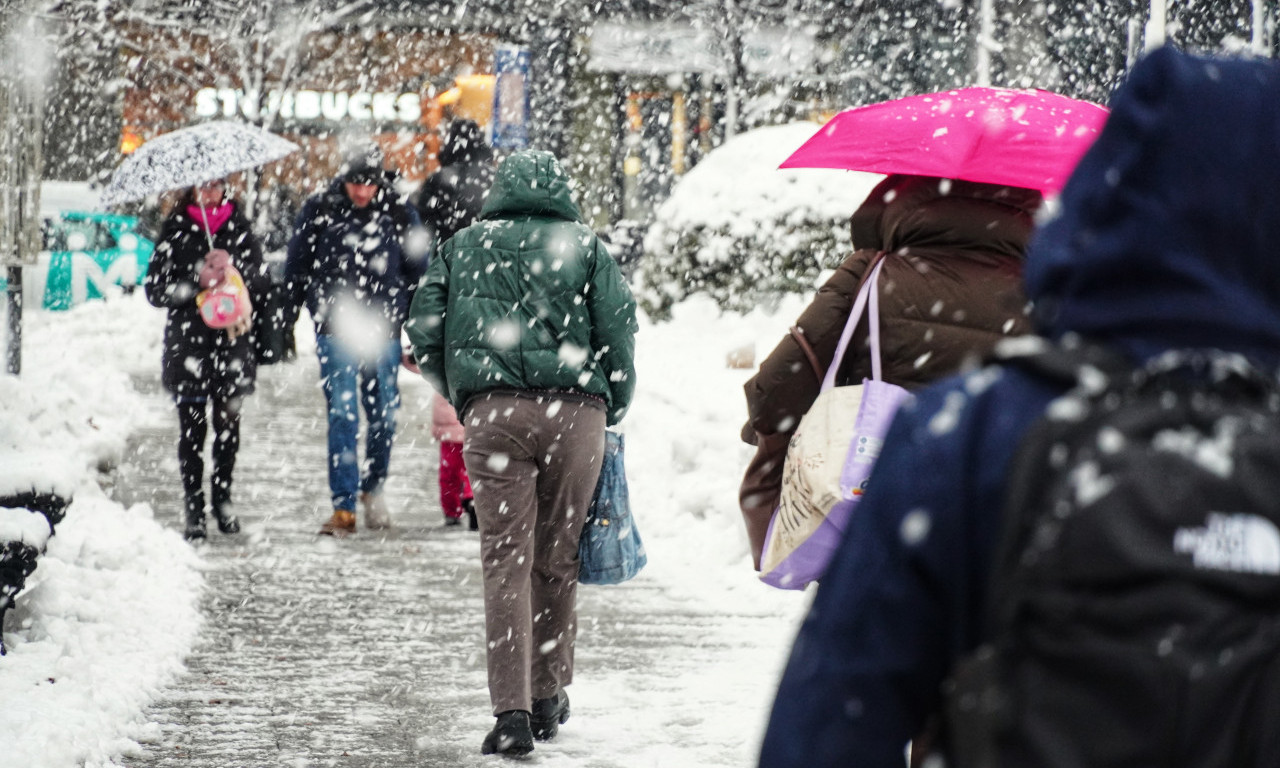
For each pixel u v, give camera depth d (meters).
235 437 15.09
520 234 8.79
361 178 14.90
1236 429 2.48
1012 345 2.72
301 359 34.62
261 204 52.41
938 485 2.66
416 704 9.59
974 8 37.72
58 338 32.84
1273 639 2.37
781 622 12.00
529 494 8.68
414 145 58.53
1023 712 2.43
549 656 8.91
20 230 16.30
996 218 6.57
